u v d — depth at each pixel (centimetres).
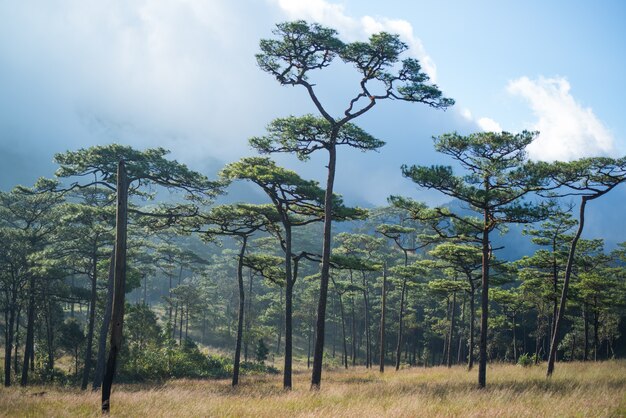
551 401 1305
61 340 3525
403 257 6956
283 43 1852
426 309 6412
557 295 3278
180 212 2600
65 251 2998
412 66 1858
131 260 4025
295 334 7812
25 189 2734
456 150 1898
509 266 3275
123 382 3164
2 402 1249
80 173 2612
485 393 1611
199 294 5828
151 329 3697
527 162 1855
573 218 3064
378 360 6906
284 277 2742
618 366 2645
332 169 2003
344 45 1830
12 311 3014
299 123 1952
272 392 1969
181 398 1436
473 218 2233
